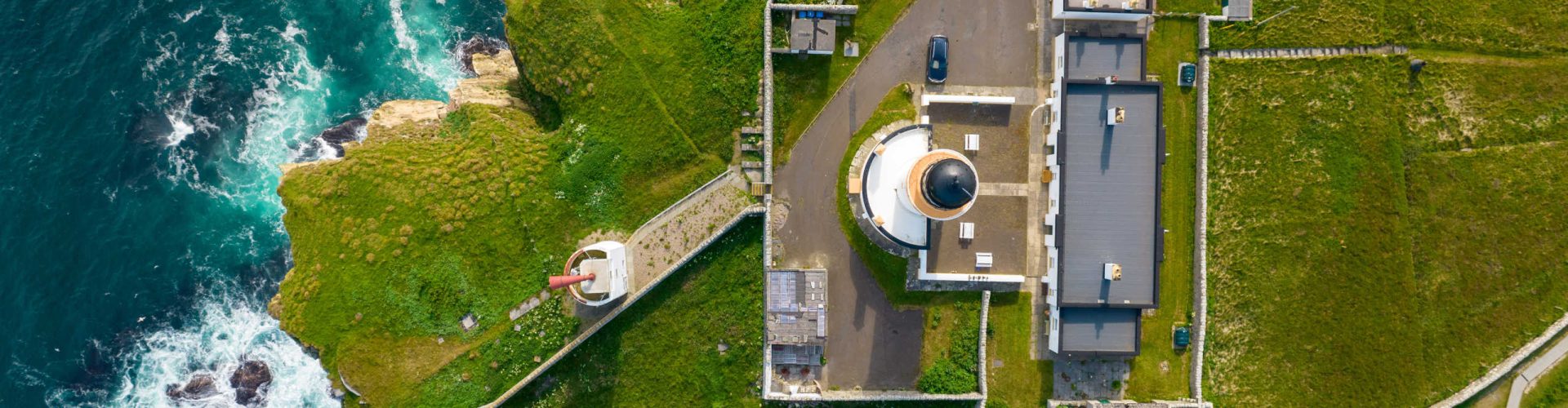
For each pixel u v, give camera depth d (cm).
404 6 4431
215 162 4228
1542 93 3628
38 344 4069
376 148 3850
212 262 4203
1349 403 3653
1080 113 3469
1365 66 3644
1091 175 3491
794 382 3678
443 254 3662
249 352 4178
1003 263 3650
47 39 4219
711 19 3616
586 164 3666
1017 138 3628
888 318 3644
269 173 4244
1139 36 3528
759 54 3578
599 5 3684
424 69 4406
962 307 3644
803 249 3606
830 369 3662
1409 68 3647
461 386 3691
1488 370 3625
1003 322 3662
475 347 3684
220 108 4244
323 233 3747
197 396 4156
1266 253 3666
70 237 4103
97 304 4103
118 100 4188
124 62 4212
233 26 4291
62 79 4188
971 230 3581
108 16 4247
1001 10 3612
